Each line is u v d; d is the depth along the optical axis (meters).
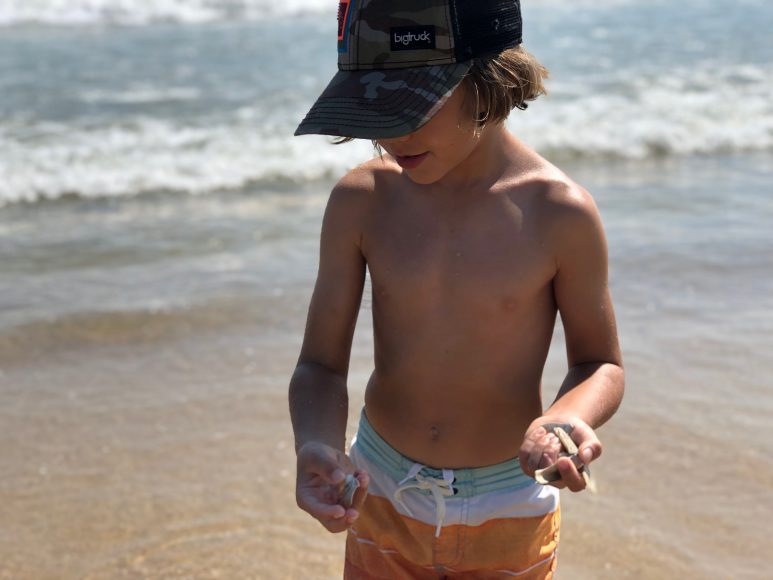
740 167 8.23
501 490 1.92
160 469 3.46
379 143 1.77
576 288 1.84
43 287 5.18
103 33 15.03
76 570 2.91
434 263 1.85
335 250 1.97
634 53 13.35
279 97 10.40
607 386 1.79
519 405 1.89
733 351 4.29
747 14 16.95
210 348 4.45
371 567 2.02
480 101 1.74
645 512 3.14
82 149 8.29
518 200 1.84
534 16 17.33
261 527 3.15
